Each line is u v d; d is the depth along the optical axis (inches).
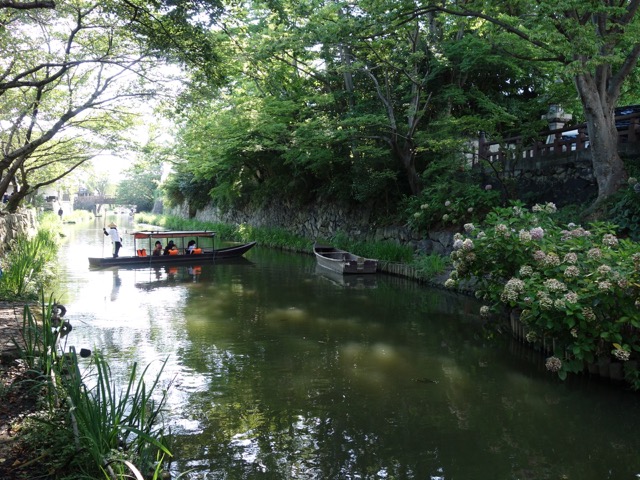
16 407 185.0
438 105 728.3
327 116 778.8
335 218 920.3
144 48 441.1
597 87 466.0
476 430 216.8
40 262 539.8
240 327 385.7
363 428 217.5
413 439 208.4
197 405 238.4
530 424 223.3
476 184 626.5
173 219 1707.7
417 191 728.3
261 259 864.9
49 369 193.2
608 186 459.5
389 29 500.1
